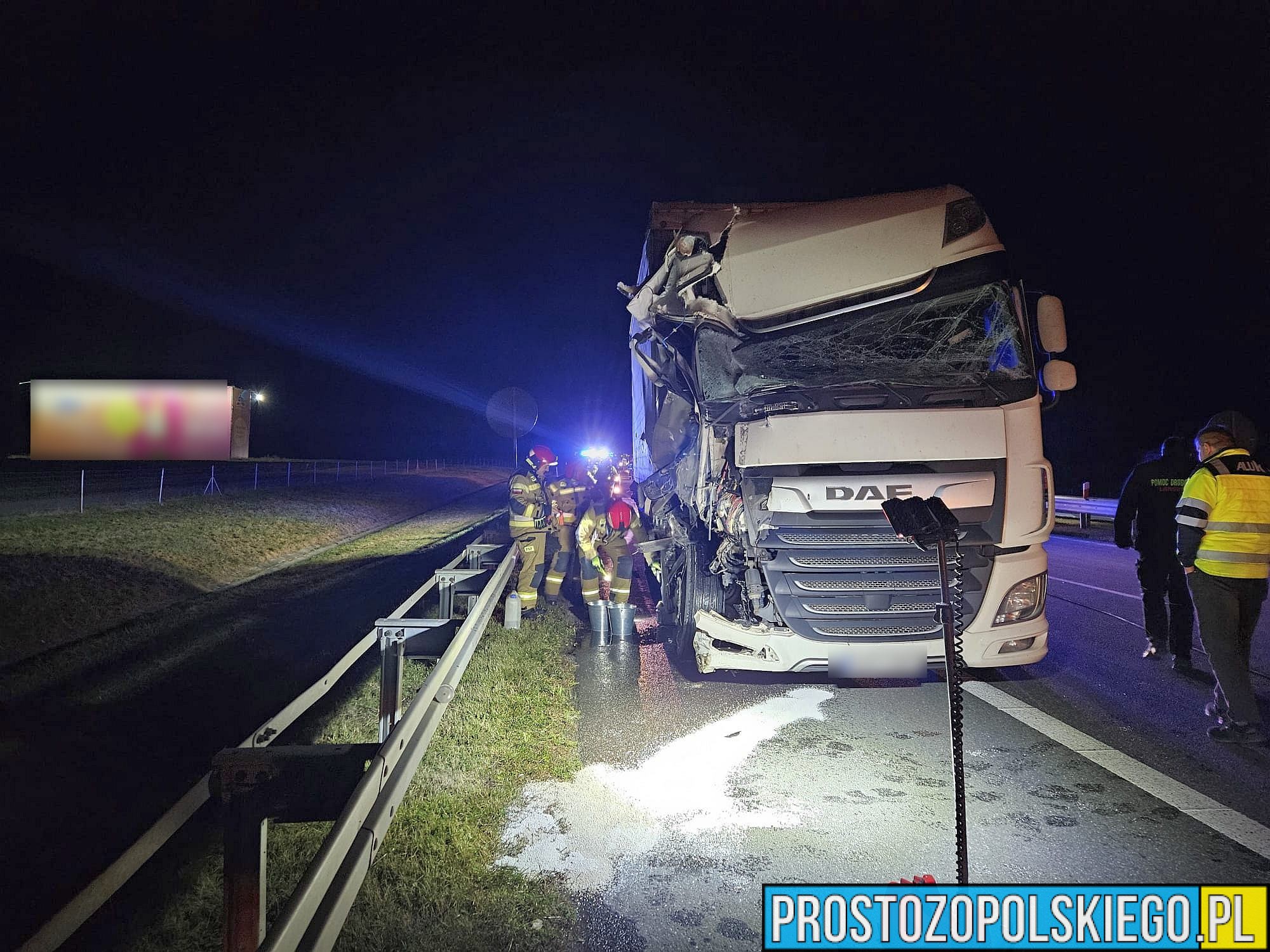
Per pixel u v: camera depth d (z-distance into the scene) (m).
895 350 6.25
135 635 8.13
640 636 8.41
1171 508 6.79
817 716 5.66
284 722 3.47
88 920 3.09
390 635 4.74
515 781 4.42
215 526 16.19
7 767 4.58
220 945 2.94
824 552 5.59
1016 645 5.64
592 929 3.06
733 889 3.35
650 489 8.92
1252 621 4.93
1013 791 4.29
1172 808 4.06
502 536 18.52
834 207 6.56
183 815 3.00
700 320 6.31
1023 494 5.64
